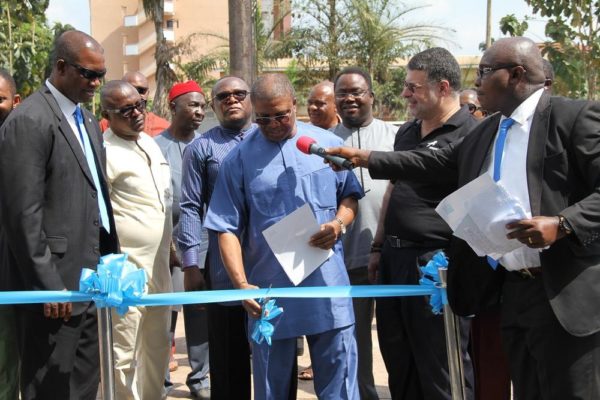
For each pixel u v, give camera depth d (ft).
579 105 10.07
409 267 13.53
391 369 14.24
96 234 12.49
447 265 11.91
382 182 16.28
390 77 72.69
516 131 10.58
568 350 10.09
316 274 12.36
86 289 11.07
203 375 18.38
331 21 71.67
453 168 12.13
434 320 13.30
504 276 11.20
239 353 14.88
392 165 12.25
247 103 15.65
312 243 12.19
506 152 10.65
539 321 10.36
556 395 10.23
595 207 9.58
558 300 9.87
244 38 26.07
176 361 21.93
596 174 9.80
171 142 18.83
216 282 14.65
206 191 15.67
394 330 14.05
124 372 14.49
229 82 15.46
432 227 13.24
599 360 10.08
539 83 10.51
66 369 12.21
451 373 11.91
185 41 74.54
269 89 12.13
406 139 14.35
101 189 13.26
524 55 10.39
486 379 13.62
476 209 9.82
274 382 12.46
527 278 10.57
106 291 10.93
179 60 73.61
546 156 10.10
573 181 10.08
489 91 10.59
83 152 12.40
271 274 12.46
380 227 15.30
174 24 140.87
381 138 16.76
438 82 13.41
